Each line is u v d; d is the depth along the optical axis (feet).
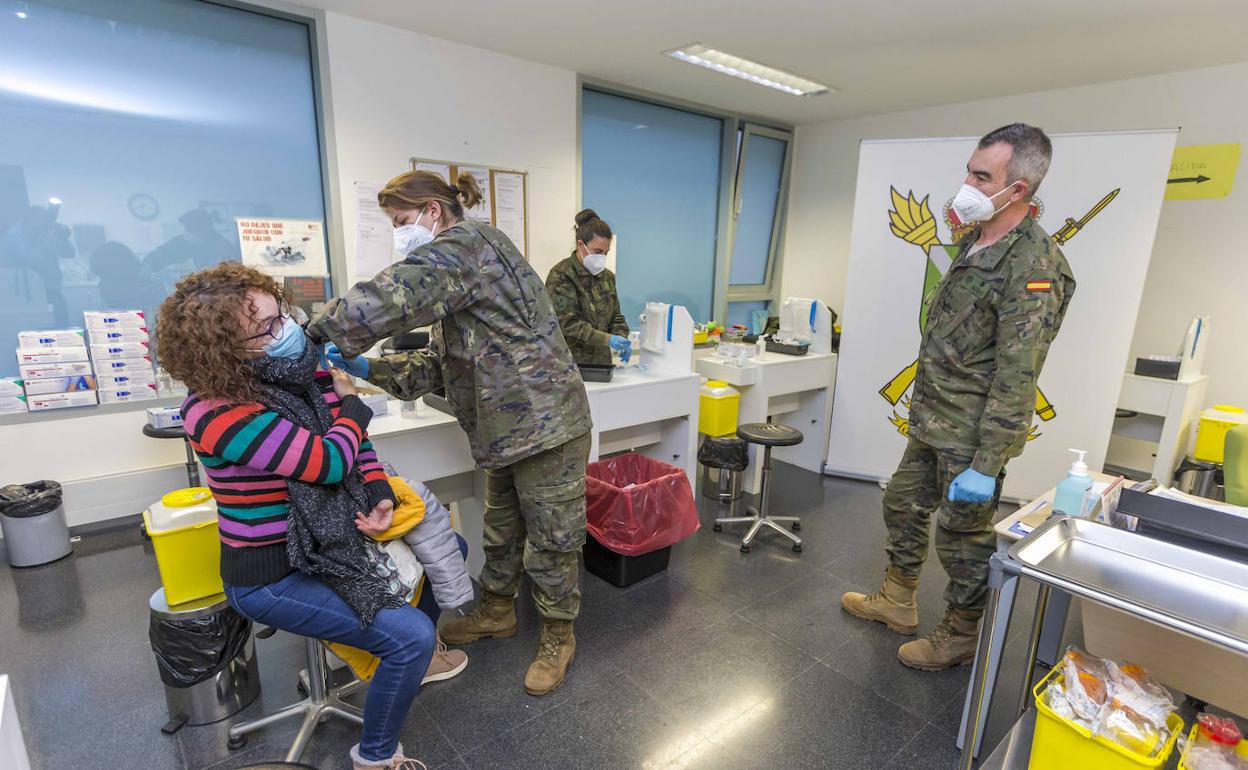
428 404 7.50
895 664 6.66
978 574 6.17
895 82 12.12
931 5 8.39
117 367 8.95
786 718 5.82
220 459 3.92
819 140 16.30
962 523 6.08
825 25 9.25
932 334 6.15
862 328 11.98
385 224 10.56
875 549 9.43
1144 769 3.84
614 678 6.32
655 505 7.95
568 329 9.30
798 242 17.21
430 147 10.82
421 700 5.94
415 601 5.07
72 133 8.30
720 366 11.65
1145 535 4.26
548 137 12.23
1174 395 10.40
